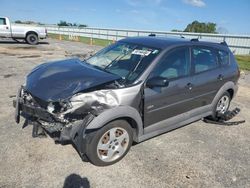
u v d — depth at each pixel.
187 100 4.53
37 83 3.70
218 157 4.11
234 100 7.34
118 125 3.58
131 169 3.61
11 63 11.19
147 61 4.00
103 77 3.63
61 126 3.32
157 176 3.49
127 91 3.57
